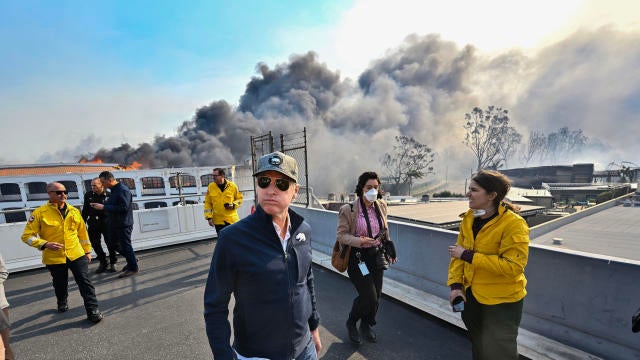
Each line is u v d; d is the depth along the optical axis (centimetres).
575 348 228
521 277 172
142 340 288
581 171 6162
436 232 336
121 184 459
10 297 399
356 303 257
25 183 3884
